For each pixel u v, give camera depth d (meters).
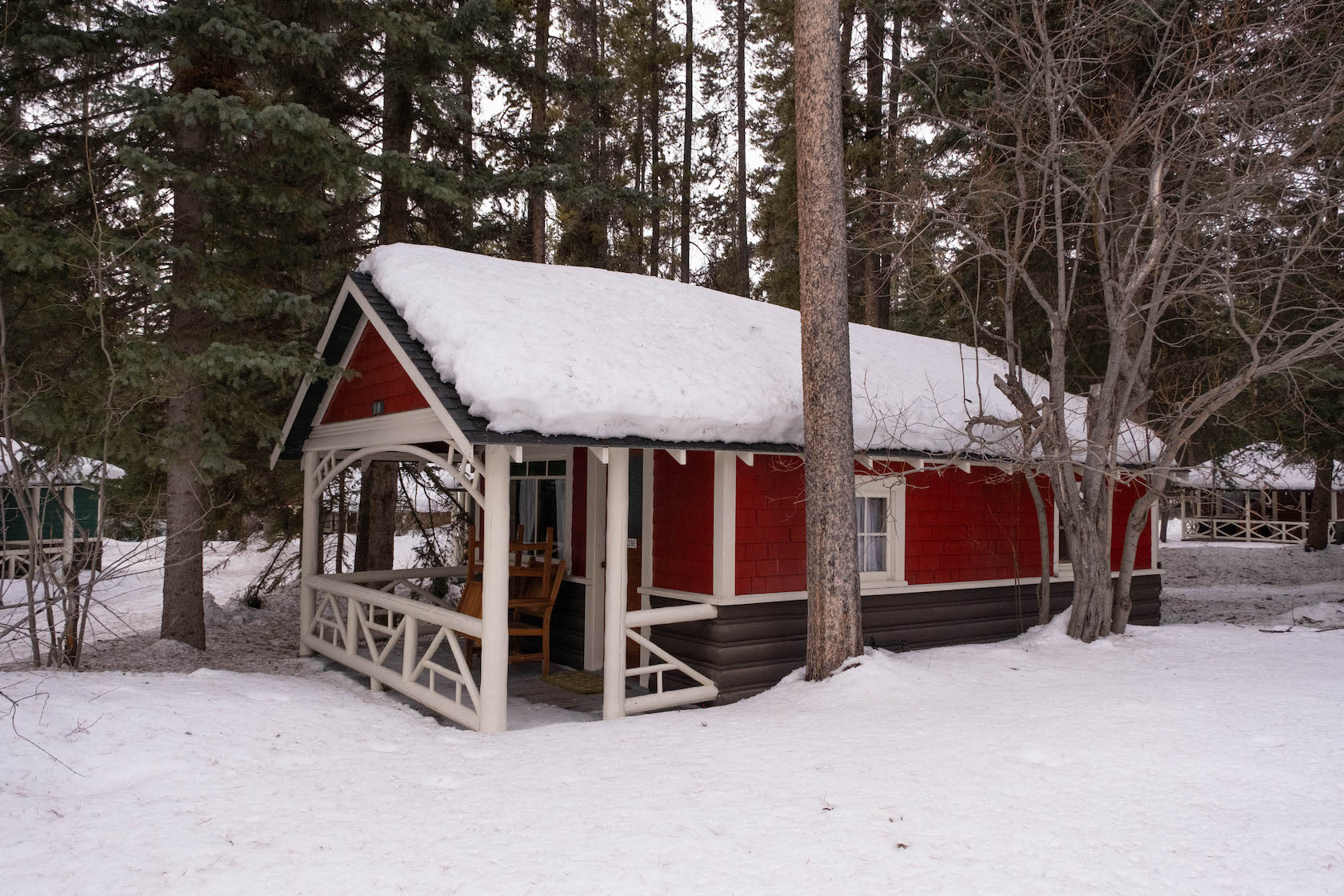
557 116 17.83
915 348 12.45
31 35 8.45
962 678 7.48
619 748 5.80
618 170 23.64
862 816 4.32
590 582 9.53
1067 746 5.41
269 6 10.59
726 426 7.60
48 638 11.62
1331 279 11.55
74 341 9.35
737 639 8.11
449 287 8.06
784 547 8.48
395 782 5.14
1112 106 12.50
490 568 6.68
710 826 4.23
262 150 9.58
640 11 25.08
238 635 12.36
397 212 13.25
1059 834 4.07
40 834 4.25
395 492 13.57
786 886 3.58
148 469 10.09
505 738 6.25
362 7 10.95
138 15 8.62
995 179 11.02
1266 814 4.28
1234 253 9.57
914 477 9.83
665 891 3.56
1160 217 9.05
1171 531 35.78
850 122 18.28
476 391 6.53
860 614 7.85
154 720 5.99
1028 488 10.89
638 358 7.84
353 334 9.50
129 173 9.34
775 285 22.11
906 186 12.14
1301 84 9.52
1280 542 29.11
